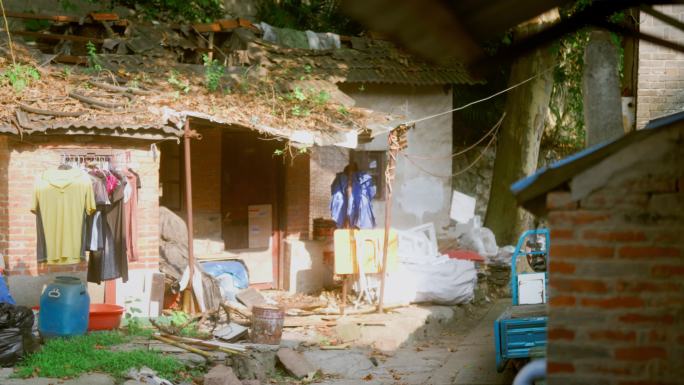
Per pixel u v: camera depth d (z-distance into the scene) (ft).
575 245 13.75
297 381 31.53
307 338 36.17
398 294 44.47
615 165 13.55
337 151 52.24
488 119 67.97
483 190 68.80
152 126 37.22
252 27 53.36
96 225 34.76
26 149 36.04
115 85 40.70
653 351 13.52
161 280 38.55
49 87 38.93
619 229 13.58
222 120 39.50
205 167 47.91
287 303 43.60
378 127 44.11
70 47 50.34
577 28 8.13
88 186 33.78
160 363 29.17
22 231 36.04
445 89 57.16
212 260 46.32
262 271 49.39
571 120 70.08
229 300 42.47
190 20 60.39
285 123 41.81
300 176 49.52
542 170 13.87
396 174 56.24
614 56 33.22
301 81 48.78
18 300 35.78
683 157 13.32
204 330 35.70
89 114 36.68
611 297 13.64
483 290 51.62
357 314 41.83
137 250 36.83
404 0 7.05
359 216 44.14
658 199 13.44
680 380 13.44
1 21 52.65
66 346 29.68
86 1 57.11
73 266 37.14
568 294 13.78
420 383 31.19
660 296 13.48
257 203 49.52
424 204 56.95
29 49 43.29
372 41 56.95
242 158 49.06
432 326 42.04
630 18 37.42
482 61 8.11
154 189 38.63
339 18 64.49
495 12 7.45
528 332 28.37
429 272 45.29
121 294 37.81
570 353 13.78
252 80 46.73
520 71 61.26
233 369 31.09
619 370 13.61
